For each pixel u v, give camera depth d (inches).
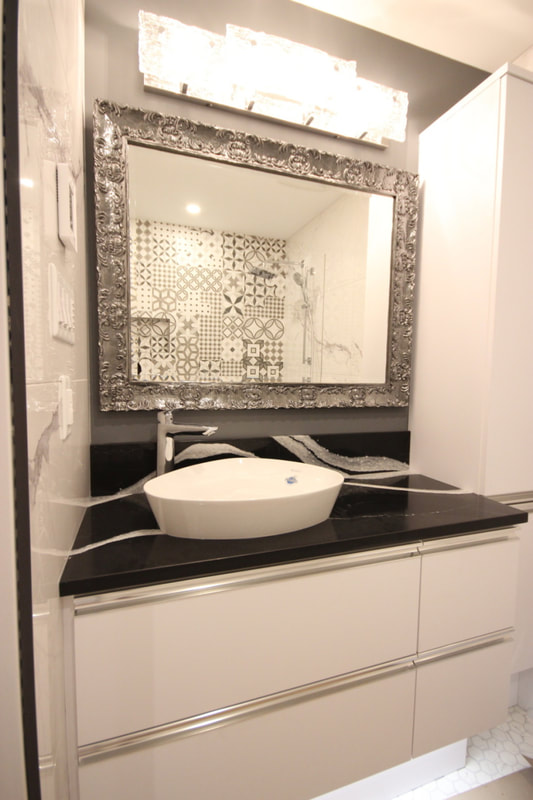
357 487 47.6
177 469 43.9
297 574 31.3
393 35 51.7
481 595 38.4
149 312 42.8
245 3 44.9
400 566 34.4
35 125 18.6
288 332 48.6
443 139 48.7
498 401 43.6
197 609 27.8
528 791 42.1
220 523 30.3
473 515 37.8
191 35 39.6
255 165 44.8
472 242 44.9
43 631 20.0
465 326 46.1
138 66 40.9
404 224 52.1
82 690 25.7
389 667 35.2
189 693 28.2
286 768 31.6
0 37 13.8
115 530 32.9
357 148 51.2
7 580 15.9
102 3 39.5
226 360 46.3
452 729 38.4
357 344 51.9
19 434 15.8
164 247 42.8
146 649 26.8
